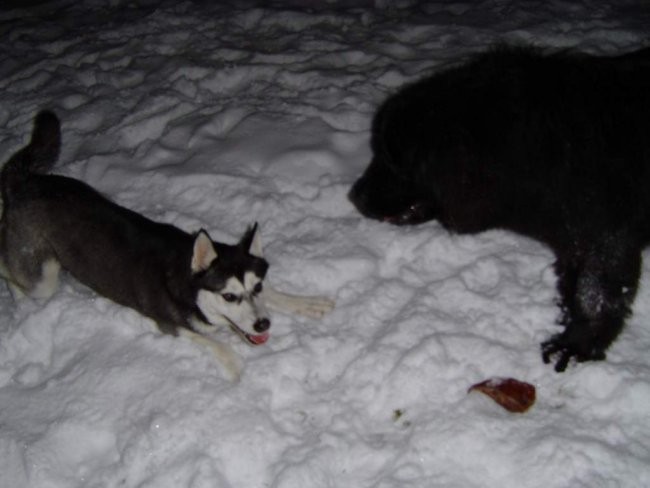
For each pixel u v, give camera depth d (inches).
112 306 79.4
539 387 69.1
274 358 72.0
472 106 64.7
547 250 80.2
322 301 76.9
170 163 97.7
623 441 64.0
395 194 75.1
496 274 79.0
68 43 133.7
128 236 76.7
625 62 64.9
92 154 102.1
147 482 64.7
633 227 65.4
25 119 111.2
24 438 69.1
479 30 120.4
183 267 72.2
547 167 63.9
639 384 66.5
